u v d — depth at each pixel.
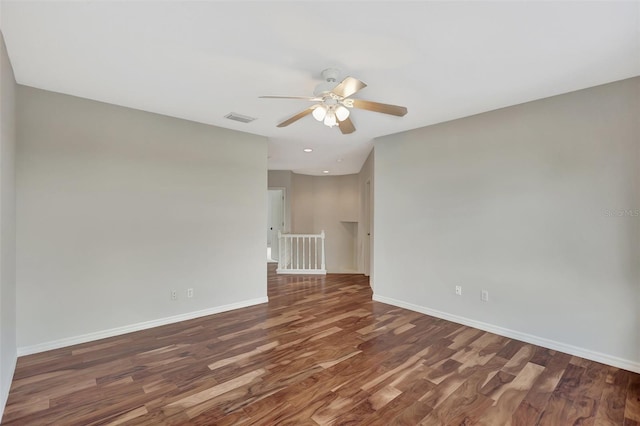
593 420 1.88
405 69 2.36
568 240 2.78
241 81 2.57
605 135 2.59
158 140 3.41
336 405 2.02
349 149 5.18
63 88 2.73
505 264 3.17
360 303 4.36
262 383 2.27
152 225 3.37
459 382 2.29
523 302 3.05
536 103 2.97
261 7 1.64
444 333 3.24
